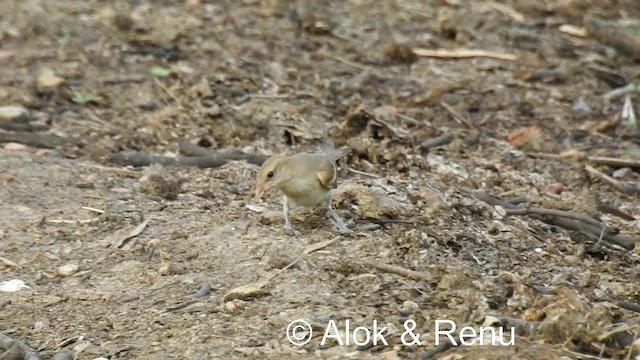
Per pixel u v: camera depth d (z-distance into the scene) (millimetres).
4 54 18016
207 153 14625
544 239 12594
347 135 15273
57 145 14875
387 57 18906
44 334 10344
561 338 9656
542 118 16984
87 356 9883
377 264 11094
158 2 21031
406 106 16984
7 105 15992
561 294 10438
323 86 17484
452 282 10703
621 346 9656
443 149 15422
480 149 15688
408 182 13758
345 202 12688
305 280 10898
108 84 16938
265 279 10969
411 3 21891
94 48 18359
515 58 19156
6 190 13273
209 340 9945
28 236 12219
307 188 11875
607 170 15383
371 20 20797
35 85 16625
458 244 11844
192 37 19156
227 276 11133
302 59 18641
